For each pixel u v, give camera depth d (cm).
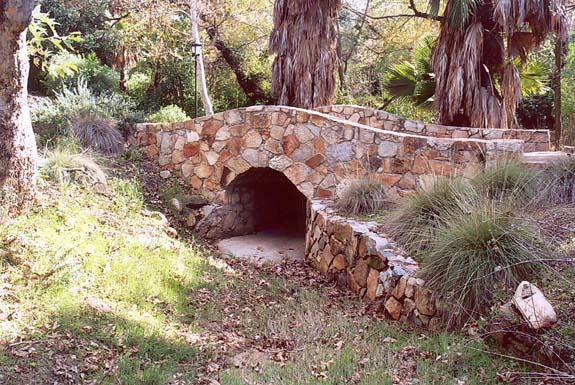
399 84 1335
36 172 641
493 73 1098
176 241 754
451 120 1052
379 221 680
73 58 1380
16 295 457
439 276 499
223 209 921
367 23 1853
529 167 647
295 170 843
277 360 452
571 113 1241
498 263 478
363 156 784
